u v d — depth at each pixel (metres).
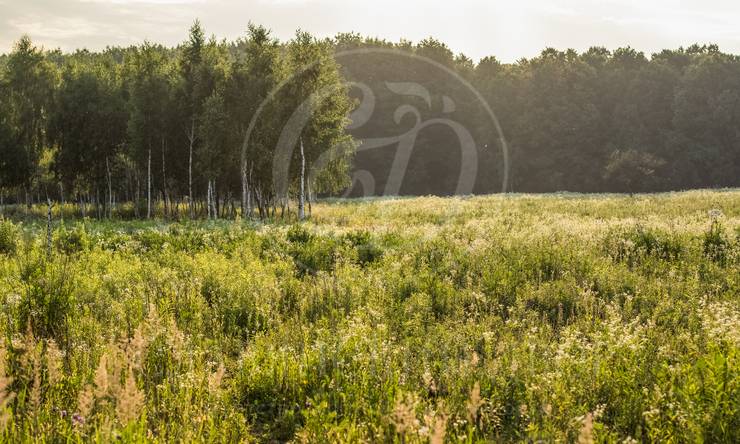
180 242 15.81
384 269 11.80
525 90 91.75
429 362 6.30
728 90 86.94
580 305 8.91
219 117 36.66
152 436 4.41
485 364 6.05
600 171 84.69
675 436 4.52
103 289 9.51
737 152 85.94
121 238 16.78
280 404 5.65
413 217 26.30
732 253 11.97
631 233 14.38
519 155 86.25
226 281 9.91
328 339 6.72
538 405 5.08
